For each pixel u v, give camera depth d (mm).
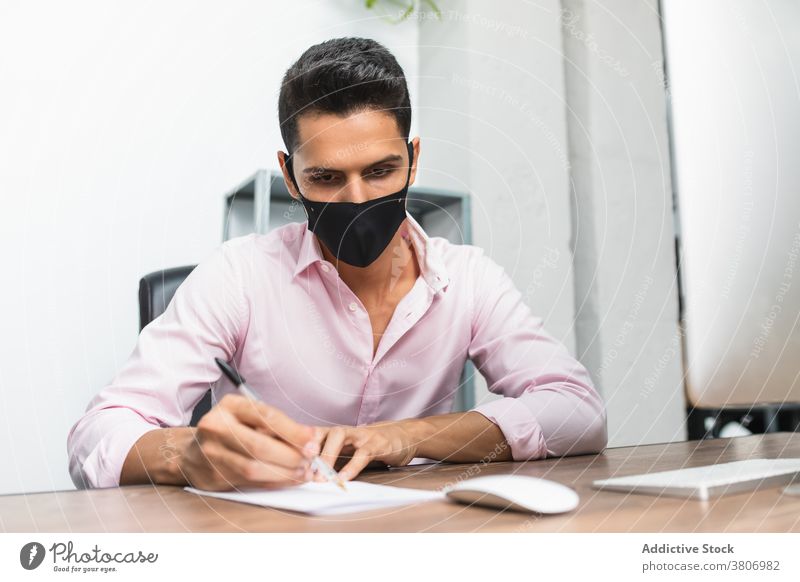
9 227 1563
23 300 1568
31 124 1599
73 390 1600
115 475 629
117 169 1683
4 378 1540
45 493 553
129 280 1675
